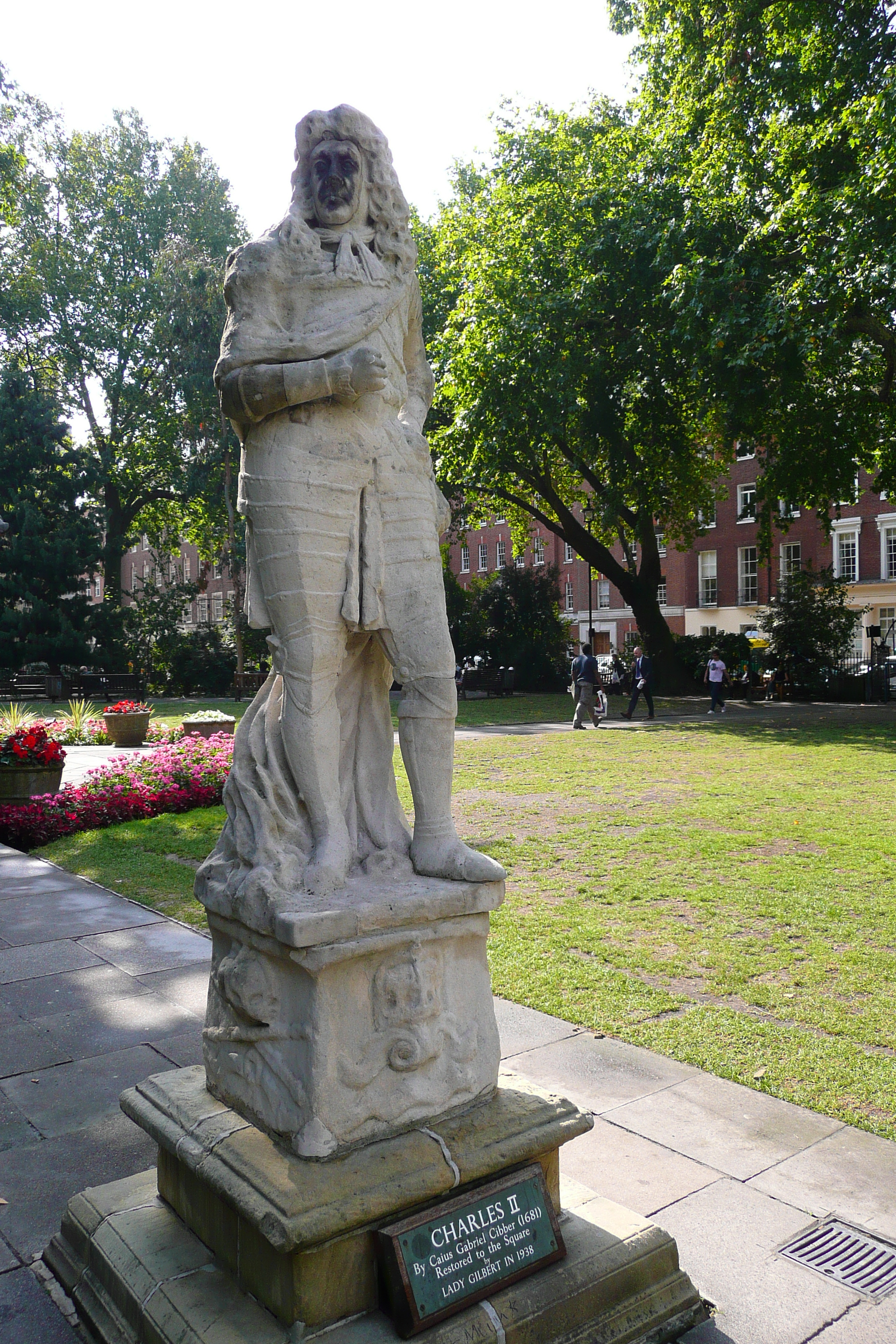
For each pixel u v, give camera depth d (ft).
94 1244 8.50
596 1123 11.29
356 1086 7.68
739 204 54.60
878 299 49.37
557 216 67.46
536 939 18.70
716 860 25.26
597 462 78.33
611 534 88.48
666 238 57.06
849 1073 12.59
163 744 44.83
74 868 26.05
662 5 62.18
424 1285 7.17
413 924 8.01
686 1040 13.73
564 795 36.09
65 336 111.14
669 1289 8.17
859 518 125.59
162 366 116.26
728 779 39.68
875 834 28.14
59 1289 8.70
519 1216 7.87
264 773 8.70
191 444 112.16
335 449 8.39
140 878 24.62
